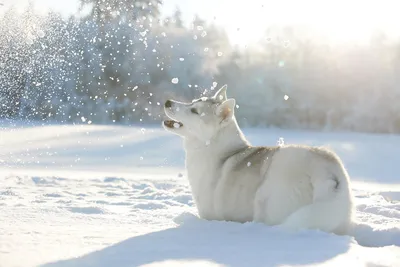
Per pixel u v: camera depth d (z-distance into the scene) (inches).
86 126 1049.5
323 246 128.3
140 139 828.0
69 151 647.1
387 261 109.9
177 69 1217.4
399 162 633.0
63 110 1082.7
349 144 899.4
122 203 245.6
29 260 108.0
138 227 167.2
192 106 186.1
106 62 1067.3
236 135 186.4
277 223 160.6
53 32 842.8
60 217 185.3
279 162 165.5
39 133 871.7
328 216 150.0
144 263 105.9
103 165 521.3
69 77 1047.6
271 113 1528.1
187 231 151.4
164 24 1202.0
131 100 1165.7
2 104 1049.5
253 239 138.6
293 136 1111.6
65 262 106.6
